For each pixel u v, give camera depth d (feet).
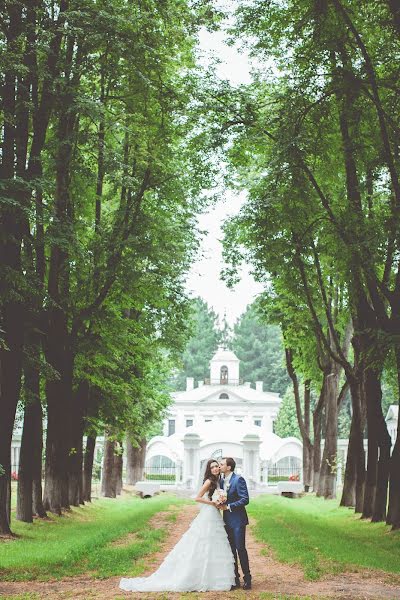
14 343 69.41
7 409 69.05
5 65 63.67
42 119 74.02
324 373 147.84
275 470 261.44
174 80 88.94
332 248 83.71
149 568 48.80
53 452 95.96
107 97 83.10
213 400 345.51
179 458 236.02
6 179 63.57
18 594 38.91
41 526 80.43
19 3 65.92
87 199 93.97
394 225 74.33
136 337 108.58
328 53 78.18
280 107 87.97
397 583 45.29
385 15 74.28
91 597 38.09
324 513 116.78
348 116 78.95
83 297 90.07
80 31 69.51
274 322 132.36
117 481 173.68
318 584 43.91
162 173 91.66
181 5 80.89
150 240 92.94
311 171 88.12
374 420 95.04
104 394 119.24
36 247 77.71
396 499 84.07
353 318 103.09
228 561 41.57
